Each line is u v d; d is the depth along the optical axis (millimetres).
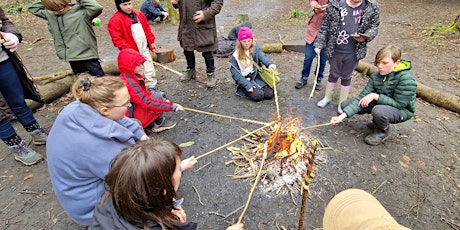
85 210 1974
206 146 3211
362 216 919
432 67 4695
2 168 3049
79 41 3605
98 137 1812
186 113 3811
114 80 1918
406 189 2605
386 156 2973
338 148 3092
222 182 2764
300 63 5141
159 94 3521
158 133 3461
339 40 3348
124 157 1146
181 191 2682
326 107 3850
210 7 3801
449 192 2564
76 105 1870
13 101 2996
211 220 2414
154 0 7930
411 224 2305
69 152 1805
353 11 3205
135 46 3883
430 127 3377
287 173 2768
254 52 3926
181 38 4156
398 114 2967
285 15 8258
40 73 5012
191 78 4676
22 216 2527
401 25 6859
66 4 3420
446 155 2959
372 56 5191
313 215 2414
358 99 3178
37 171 3002
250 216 2434
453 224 2293
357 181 2703
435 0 9125
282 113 3721
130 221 1149
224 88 4395
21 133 3566
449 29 6141
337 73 3564
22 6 9141
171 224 1199
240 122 3586
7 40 2723
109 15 8656
